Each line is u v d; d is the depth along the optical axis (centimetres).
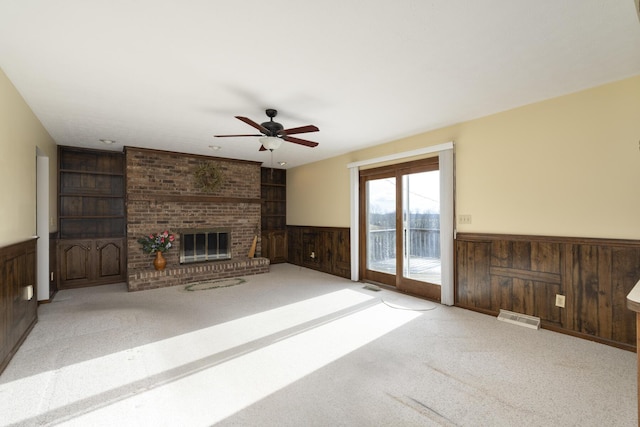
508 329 304
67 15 170
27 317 292
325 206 614
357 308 375
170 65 230
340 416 174
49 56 215
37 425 166
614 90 263
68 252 481
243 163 619
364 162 504
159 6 164
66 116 344
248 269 584
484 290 354
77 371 223
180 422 169
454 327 311
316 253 637
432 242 416
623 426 165
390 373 221
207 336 289
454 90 280
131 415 175
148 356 247
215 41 199
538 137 309
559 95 293
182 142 468
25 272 288
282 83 262
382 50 212
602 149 270
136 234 498
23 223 292
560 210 295
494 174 344
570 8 168
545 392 197
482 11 170
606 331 269
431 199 416
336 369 227
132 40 197
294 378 215
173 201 532
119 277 523
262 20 177
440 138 398
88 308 376
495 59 225
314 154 570
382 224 493
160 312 360
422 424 167
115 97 290
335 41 200
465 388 202
